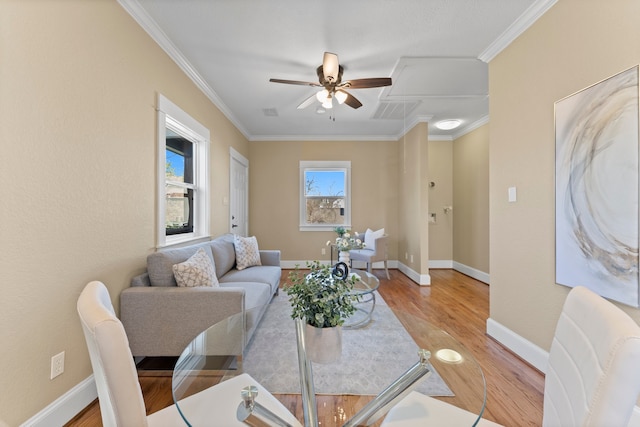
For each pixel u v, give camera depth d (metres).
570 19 1.72
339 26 2.19
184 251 2.36
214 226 3.59
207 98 3.32
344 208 5.50
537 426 1.46
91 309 0.82
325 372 1.24
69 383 1.49
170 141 2.83
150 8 1.99
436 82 3.14
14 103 1.23
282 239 5.48
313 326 1.18
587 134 1.60
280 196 5.48
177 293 1.87
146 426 0.80
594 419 0.65
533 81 2.02
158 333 1.86
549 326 1.90
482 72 2.90
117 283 1.85
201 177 3.27
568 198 1.72
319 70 2.72
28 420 1.29
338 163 5.48
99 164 1.69
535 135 2.00
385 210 5.50
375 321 1.81
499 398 1.68
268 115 4.27
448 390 1.12
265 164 5.48
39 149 1.33
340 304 1.20
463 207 5.06
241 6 1.97
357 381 1.18
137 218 2.06
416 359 1.34
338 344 1.19
